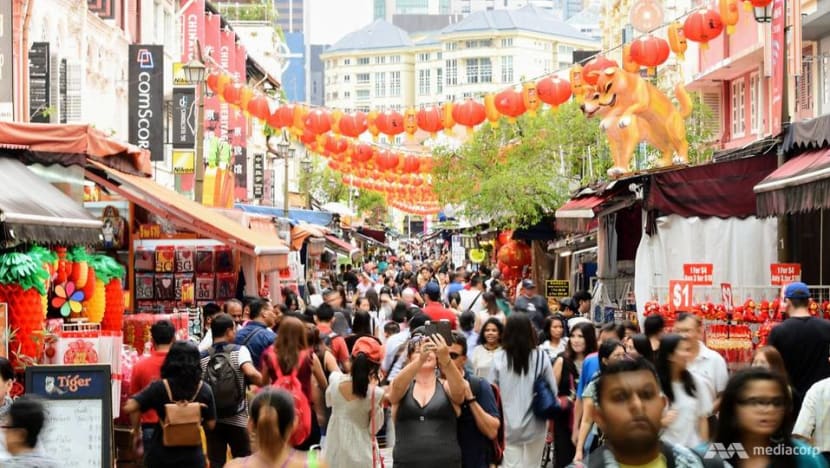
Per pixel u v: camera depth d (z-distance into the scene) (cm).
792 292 1292
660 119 2306
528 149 4419
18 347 1418
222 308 2155
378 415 1277
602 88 2255
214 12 5622
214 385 1373
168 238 2420
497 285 2508
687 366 1084
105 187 1977
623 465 620
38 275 1427
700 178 2028
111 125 4144
